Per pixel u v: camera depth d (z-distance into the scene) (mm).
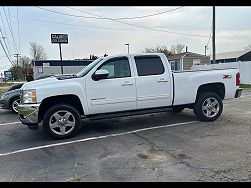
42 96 5973
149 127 6984
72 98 6312
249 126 6734
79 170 4238
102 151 5156
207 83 7273
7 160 4852
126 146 5418
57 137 6086
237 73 7637
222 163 4289
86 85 6246
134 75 6578
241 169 4035
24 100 6086
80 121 6273
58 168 4363
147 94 6672
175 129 6648
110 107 6430
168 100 6906
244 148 5004
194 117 8016
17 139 6355
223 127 6676
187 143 5445
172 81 6895
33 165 4543
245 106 10227
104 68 6398
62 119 6113
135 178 3867
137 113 6645
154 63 6809
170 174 3955
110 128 7055
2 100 10836
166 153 4887
